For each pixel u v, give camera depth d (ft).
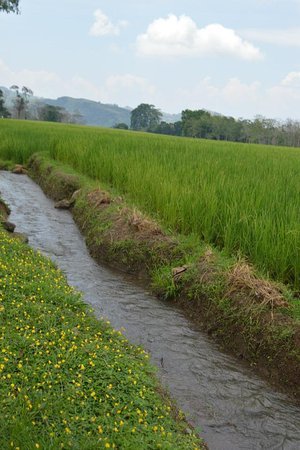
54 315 19.20
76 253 34.06
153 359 20.84
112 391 15.17
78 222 41.19
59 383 15.20
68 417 13.70
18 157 75.46
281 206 28.60
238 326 22.22
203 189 32.45
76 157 59.26
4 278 21.54
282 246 24.58
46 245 35.17
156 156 49.29
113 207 37.65
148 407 15.16
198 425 16.78
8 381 14.87
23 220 42.01
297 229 24.66
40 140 79.20
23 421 13.12
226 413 17.69
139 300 26.73
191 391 18.80
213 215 30.01
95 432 13.44
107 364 16.49
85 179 50.88
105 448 12.71
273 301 21.84
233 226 27.94
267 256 25.11
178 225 32.35
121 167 45.50
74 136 81.35
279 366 19.95
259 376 20.29
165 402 16.44
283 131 282.56
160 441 13.47
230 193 31.45
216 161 45.85
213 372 20.33
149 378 17.13
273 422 17.47
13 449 12.34
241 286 23.39
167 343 22.38
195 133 314.35
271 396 19.01
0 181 61.62
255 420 17.48
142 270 30.14
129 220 33.63
